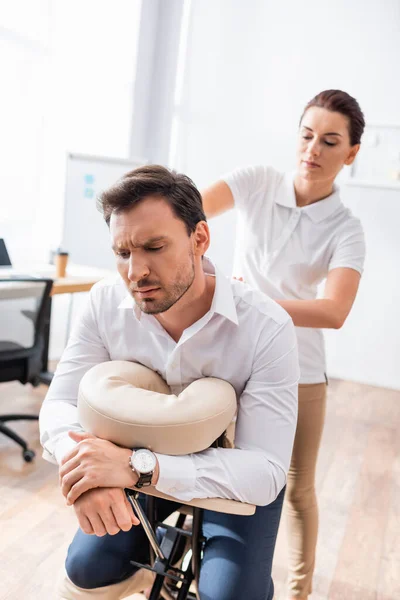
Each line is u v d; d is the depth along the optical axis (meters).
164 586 1.34
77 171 4.23
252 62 4.70
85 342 1.27
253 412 1.17
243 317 1.17
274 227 1.68
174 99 5.00
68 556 1.24
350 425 3.72
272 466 1.13
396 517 2.61
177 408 1.04
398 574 2.19
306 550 1.75
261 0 4.59
